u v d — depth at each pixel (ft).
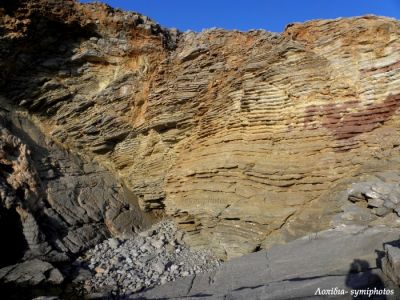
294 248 33.83
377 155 35.86
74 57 55.47
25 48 52.47
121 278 38.83
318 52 40.83
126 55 55.62
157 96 52.16
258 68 43.29
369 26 38.47
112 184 56.29
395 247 25.68
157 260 42.70
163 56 53.98
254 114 42.98
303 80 40.60
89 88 56.95
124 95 55.42
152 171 54.44
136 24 54.70
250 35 47.78
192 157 48.60
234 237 40.93
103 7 55.16
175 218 48.42
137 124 55.01
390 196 32.48
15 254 40.01
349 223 33.47
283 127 41.19
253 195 40.70
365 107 37.99
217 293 30.83
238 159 42.60
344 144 37.78
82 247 44.65
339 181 36.78
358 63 38.93
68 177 52.01
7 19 50.39
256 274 32.17
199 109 49.26
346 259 29.68
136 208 55.98
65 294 35.29
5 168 44.70
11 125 51.01
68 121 56.70
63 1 53.31
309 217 36.32
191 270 39.58
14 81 53.57
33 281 35.86
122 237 49.73
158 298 32.60
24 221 41.16
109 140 56.95
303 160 38.83
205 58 49.42
